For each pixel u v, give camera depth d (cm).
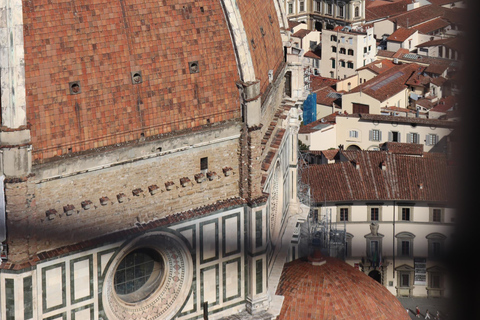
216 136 11475
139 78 10950
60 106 10538
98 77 10731
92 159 10706
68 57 10581
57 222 10638
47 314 10719
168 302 11656
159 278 11700
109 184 10906
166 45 11138
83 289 10900
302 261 14012
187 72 11250
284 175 13988
